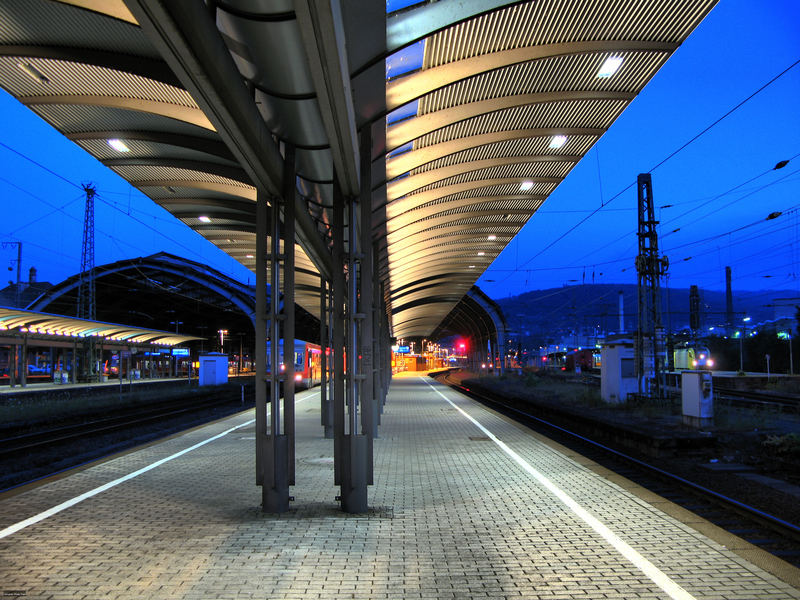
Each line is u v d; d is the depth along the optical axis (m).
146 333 45.62
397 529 6.16
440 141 12.44
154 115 8.59
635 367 22.89
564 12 8.12
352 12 5.96
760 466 11.82
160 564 5.07
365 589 4.53
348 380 7.27
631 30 8.66
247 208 12.86
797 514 8.25
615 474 9.23
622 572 4.89
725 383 37.06
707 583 4.66
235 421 17.16
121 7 5.80
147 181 11.61
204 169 10.27
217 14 4.69
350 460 6.91
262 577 4.77
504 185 16.23
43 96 8.18
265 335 7.53
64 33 6.70
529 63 9.57
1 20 6.45
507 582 4.68
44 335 39.91
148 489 8.18
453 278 35.44
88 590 4.49
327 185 9.59
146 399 30.64
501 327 53.50
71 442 17.02
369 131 7.98
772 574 4.85
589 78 10.18
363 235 7.68
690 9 8.21
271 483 6.89
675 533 6.01
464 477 9.05
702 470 11.50
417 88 9.07
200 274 60.19
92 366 48.09
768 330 52.56
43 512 6.86
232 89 4.45
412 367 101.75
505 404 30.44
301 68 5.29
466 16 7.60
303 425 16.23
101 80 7.78
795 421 17.44
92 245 52.38
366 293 7.60
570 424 19.88
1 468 13.03
